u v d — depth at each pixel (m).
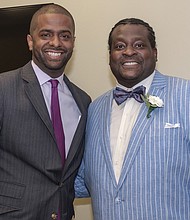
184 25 2.49
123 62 1.90
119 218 1.73
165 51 2.53
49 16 1.99
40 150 1.88
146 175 1.70
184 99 1.76
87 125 2.08
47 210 1.88
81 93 2.19
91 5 2.69
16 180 1.87
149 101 1.77
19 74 1.98
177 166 1.70
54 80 2.05
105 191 1.79
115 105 1.98
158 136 1.73
